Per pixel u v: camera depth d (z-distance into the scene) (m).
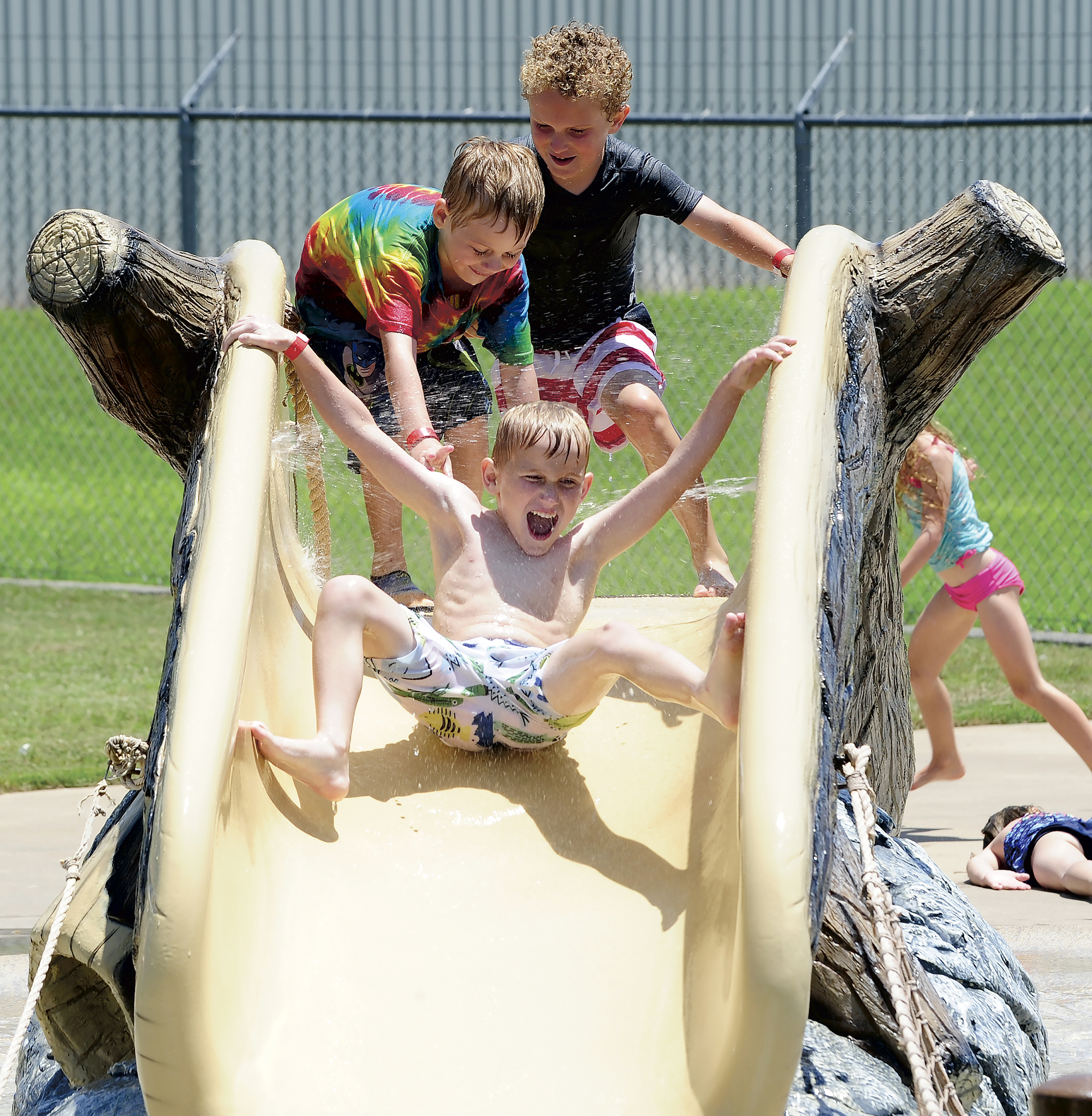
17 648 30.53
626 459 18.33
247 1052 7.43
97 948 9.38
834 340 10.22
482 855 9.07
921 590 36.00
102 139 37.12
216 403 10.13
